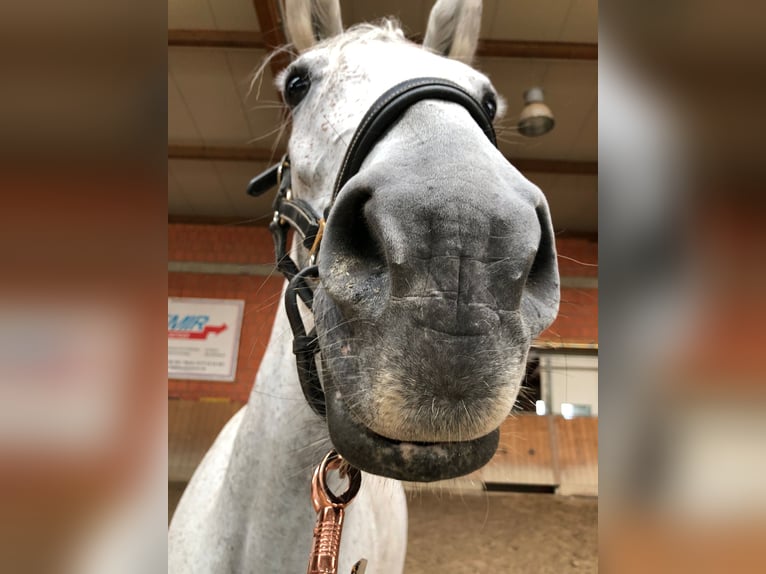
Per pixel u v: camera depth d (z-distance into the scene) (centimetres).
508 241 45
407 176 49
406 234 45
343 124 75
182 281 625
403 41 91
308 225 78
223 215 643
